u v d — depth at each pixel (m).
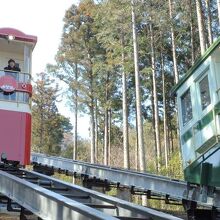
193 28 26.81
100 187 13.14
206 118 7.68
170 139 36.94
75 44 38.06
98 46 37.22
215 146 7.29
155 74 29.44
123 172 11.85
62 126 51.41
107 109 37.72
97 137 43.09
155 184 10.23
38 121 47.06
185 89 8.59
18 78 11.34
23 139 10.81
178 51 31.78
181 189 8.91
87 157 47.66
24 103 11.07
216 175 7.20
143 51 28.41
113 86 36.78
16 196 6.50
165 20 25.78
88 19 38.31
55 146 47.56
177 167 21.89
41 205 5.41
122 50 27.25
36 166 17.92
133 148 45.91
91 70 37.31
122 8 25.33
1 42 11.70
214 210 7.64
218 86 7.40
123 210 5.48
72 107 39.72
